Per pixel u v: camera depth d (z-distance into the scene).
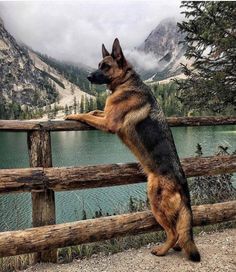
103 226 1.46
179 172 1.48
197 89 3.14
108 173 1.52
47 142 1.47
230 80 3.05
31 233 1.34
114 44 1.66
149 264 1.42
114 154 11.98
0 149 16.72
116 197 5.45
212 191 2.83
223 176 2.88
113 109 1.56
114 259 1.50
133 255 1.53
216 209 1.73
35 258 1.47
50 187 1.41
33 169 1.39
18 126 1.40
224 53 3.03
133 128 1.53
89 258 1.55
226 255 1.49
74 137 23.72
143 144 1.51
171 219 1.46
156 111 1.55
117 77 1.64
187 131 19.66
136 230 1.53
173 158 1.49
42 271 1.40
